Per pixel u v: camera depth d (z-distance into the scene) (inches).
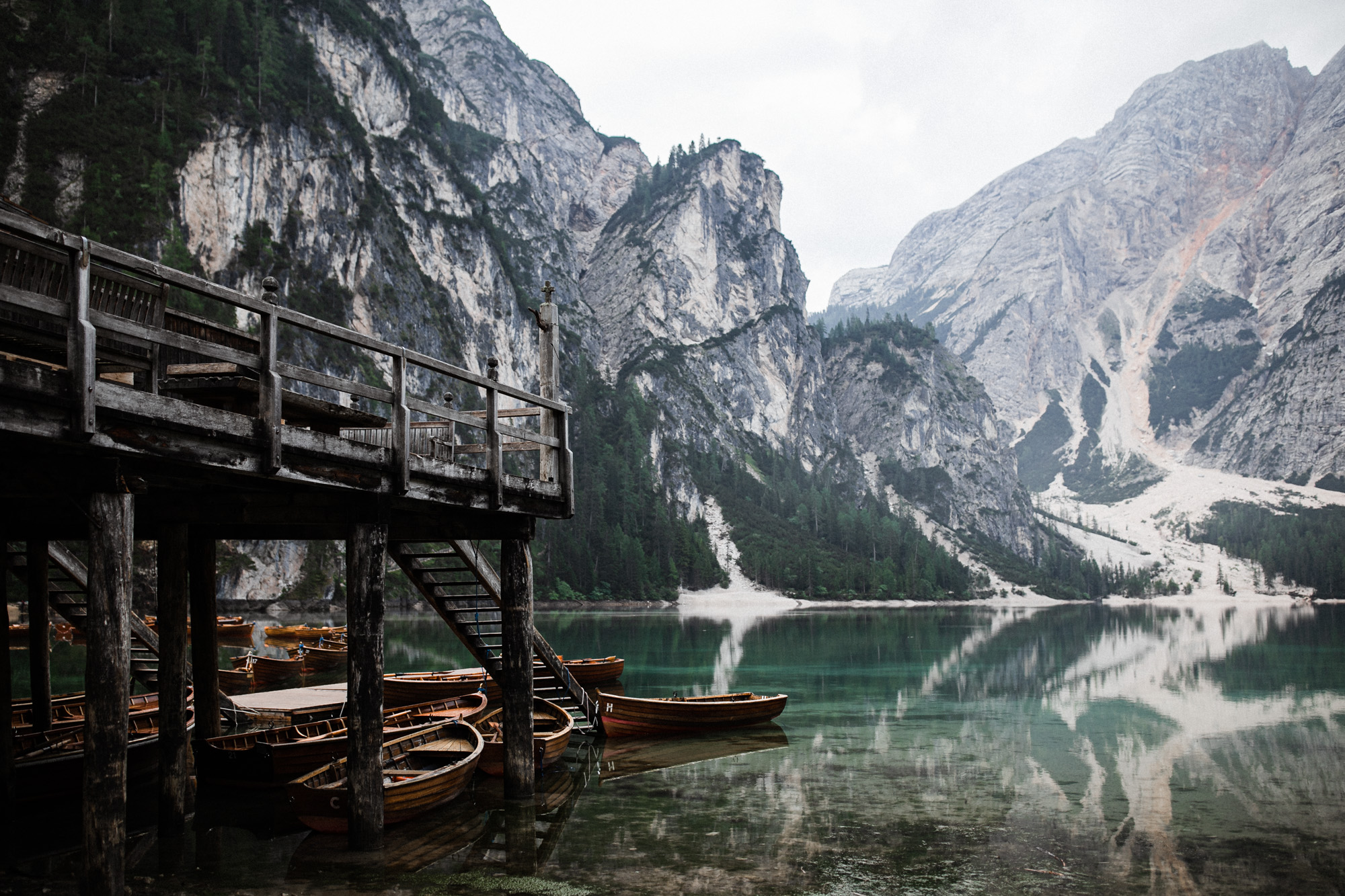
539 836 679.7
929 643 3287.4
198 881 552.1
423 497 551.5
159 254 5068.9
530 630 740.0
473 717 978.7
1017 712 1472.7
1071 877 623.2
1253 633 4197.8
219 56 6417.3
